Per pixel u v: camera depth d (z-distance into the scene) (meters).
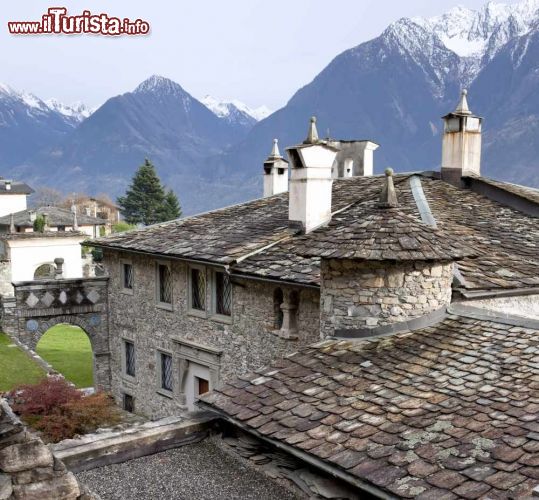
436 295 9.66
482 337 8.69
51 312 21.95
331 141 21.33
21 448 5.45
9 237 41.94
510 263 12.37
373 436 6.93
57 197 121.38
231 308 16.17
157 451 8.45
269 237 15.34
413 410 7.26
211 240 16.89
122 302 21.42
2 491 5.34
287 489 7.58
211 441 8.78
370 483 6.23
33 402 15.43
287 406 8.12
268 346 14.77
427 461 6.25
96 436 8.35
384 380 8.16
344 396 8.02
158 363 19.56
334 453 6.82
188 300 17.81
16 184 71.69
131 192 78.25
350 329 9.70
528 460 5.81
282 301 14.38
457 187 16.73
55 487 5.55
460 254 9.47
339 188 18.05
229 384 9.20
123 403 21.80
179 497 7.37
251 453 8.29
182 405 18.48
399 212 10.16
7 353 21.09
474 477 5.79
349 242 9.62
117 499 7.29
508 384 7.31
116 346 22.03
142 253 18.55
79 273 44.47
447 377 7.83
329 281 10.00
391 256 9.15
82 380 25.27
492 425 6.55
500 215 15.17
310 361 9.23
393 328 9.48
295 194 15.07
